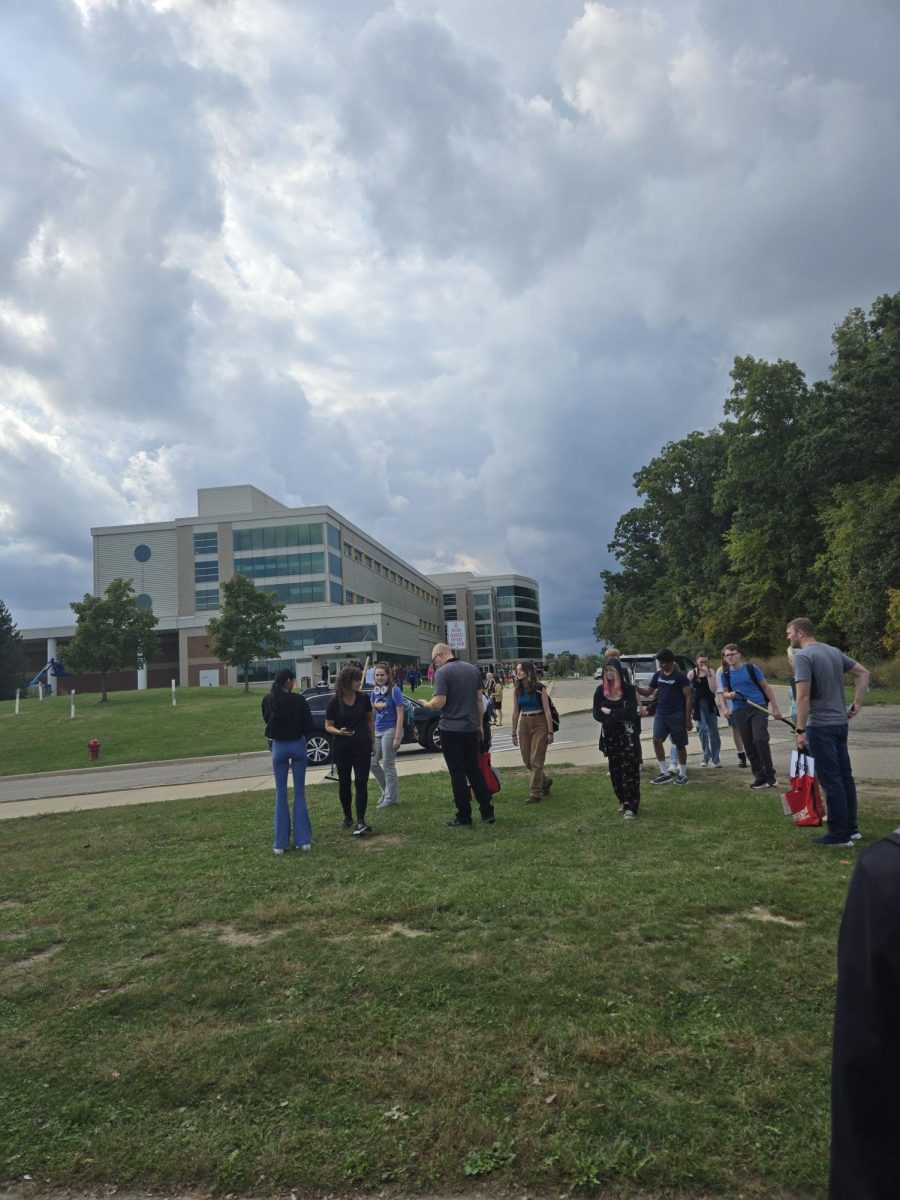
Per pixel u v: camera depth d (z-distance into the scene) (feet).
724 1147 8.15
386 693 31.37
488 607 485.97
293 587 276.00
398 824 26.96
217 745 73.36
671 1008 11.46
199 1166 8.44
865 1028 2.95
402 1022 11.51
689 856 19.94
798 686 20.56
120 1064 10.81
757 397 137.90
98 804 41.24
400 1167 8.21
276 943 15.34
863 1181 2.89
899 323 108.17
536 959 13.58
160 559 287.28
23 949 15.98
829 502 130.00
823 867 18.42
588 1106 9.04
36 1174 8.54
